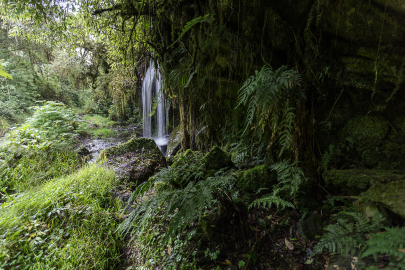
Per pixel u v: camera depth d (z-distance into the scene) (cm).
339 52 187
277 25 206
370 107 188
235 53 238
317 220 175
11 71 905
